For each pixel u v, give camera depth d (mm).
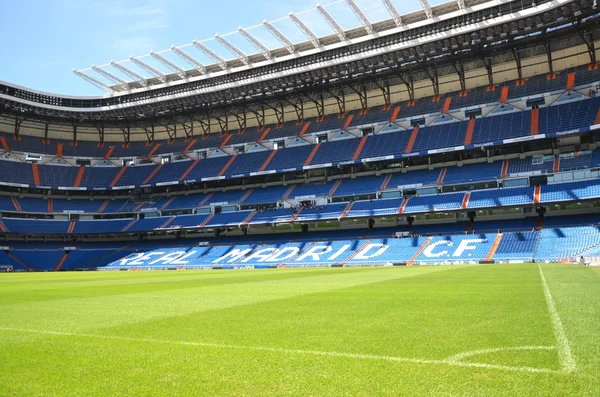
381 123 75188
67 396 5508
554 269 31453
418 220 66000
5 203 80500
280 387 5590
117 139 95562
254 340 8438
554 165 58625
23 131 89750
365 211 65500
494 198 58500
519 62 68000
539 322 9312
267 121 89375
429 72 75000
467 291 16875
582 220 54344
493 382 5488
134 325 10617
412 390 5316
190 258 70375
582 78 62688
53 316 12602
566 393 5051
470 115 68812
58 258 76125
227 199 80188
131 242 83688
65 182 85438
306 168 73688
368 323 9961
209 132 92562
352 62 68812
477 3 59844
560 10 54938
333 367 6391
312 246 65250
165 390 5629
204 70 74625
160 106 83438
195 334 9219
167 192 88750
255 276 35344
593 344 7230
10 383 6039
